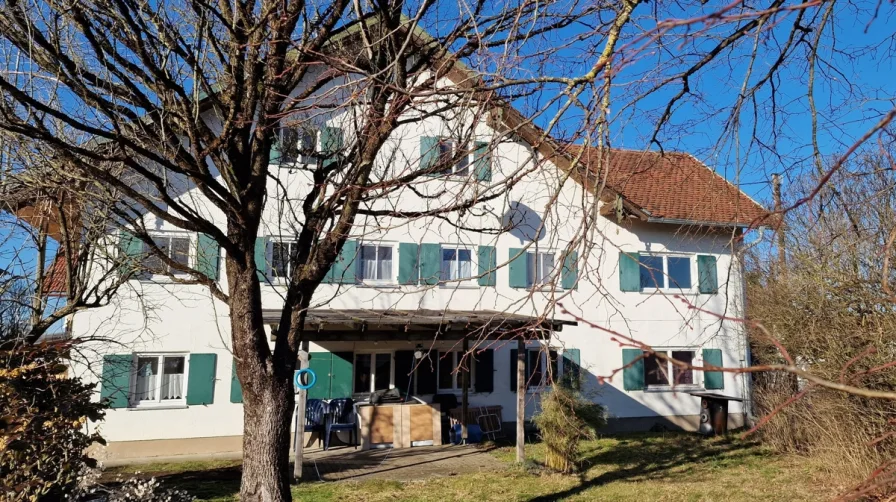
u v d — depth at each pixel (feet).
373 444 45.11
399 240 47.96
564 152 11.56
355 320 37.76
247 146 20.01
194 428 43.70
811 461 38.55
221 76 21.97
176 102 19.99
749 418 53.93
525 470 38.01
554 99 10.69
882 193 12.51
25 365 21.61
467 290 48.60
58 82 18.28
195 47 19.34
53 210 28.30
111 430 41.93
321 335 40.63
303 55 19.49
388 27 15.29
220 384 44.45
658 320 53.42
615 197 13.15
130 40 18.30
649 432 52.47
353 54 18.70
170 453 43.04
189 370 43.78
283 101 19.51
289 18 17.44
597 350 52.31
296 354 19.52
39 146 22.31
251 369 18.63
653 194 54.08
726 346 54.70
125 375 42.42
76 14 17.04
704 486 34.27
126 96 19.12
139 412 42.63
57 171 21.43
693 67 12.84
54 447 20.67
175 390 44.27
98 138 26.37
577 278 10.40
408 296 47.62
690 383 54.49
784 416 41.19
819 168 12.42
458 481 35.55
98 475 24.25
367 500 31.58
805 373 5.34
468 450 44.65
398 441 45.65
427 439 46.32
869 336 31.24
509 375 51.26
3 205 25.49
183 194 42.42
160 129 19.31
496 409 50.01
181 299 43.78
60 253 30.66
